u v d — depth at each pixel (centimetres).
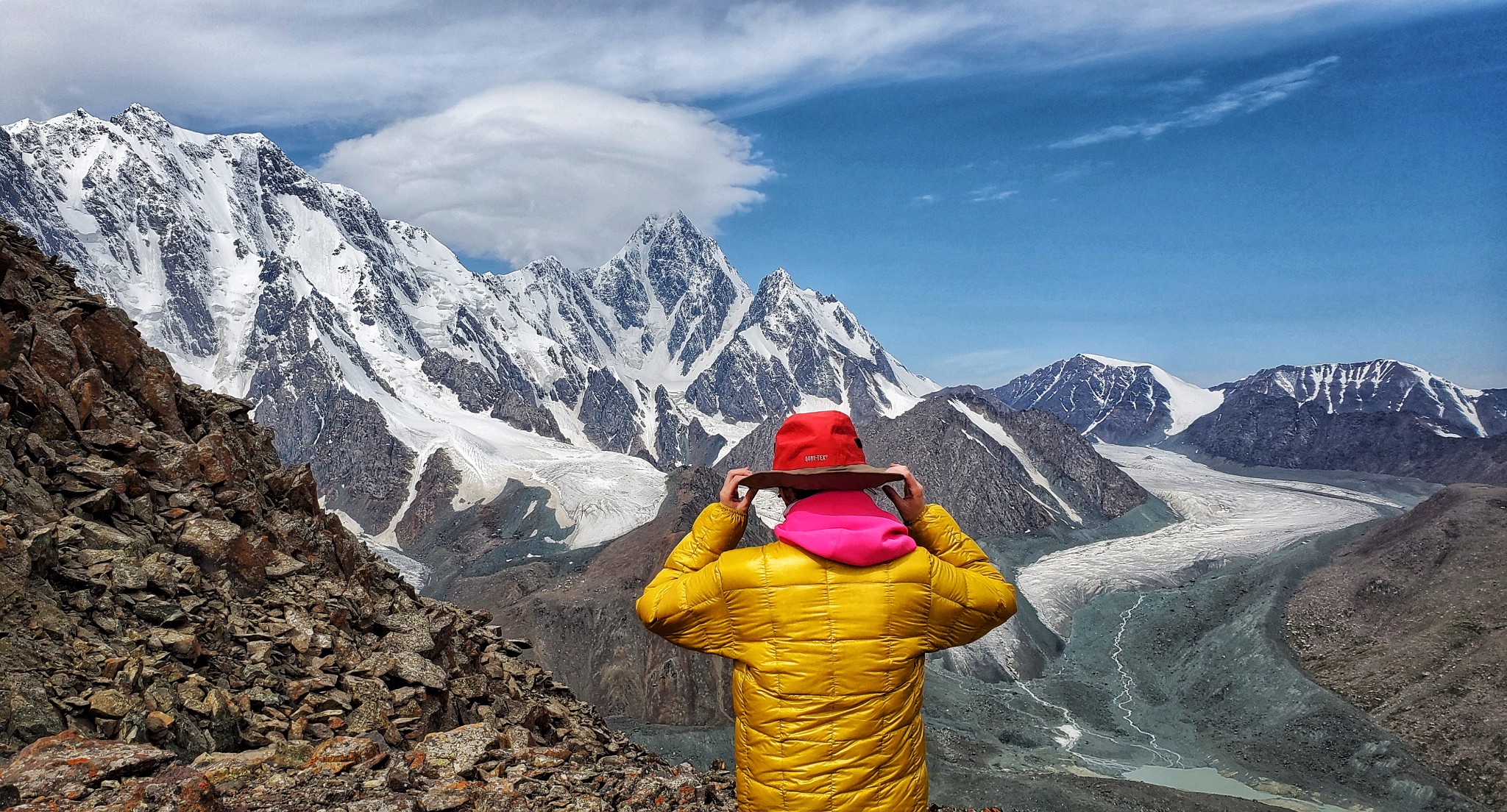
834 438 374
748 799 355
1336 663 12494
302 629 980
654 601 366
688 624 360
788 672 340
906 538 351
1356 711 11150
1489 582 12531
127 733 680
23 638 720
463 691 1114
